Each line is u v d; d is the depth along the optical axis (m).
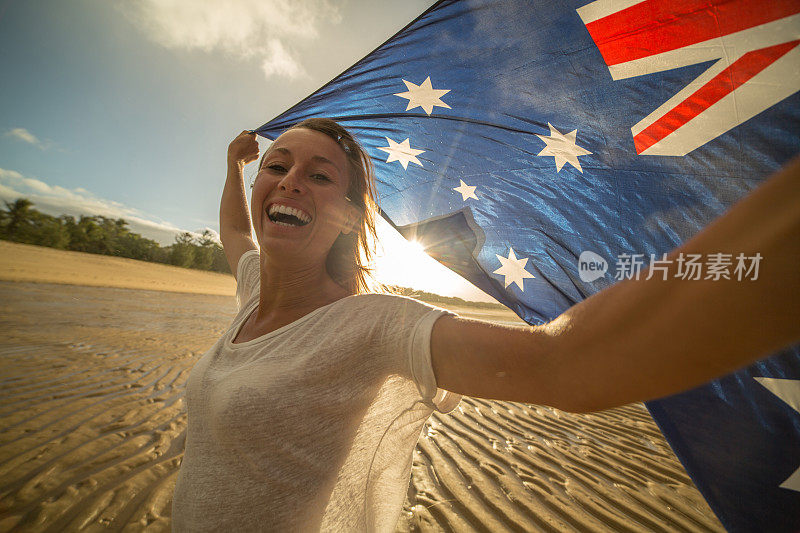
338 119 1.76
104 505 2.30
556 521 2.32
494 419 4.13
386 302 0.81
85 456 2.82
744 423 0.89
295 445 0.76
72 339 6.57
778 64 0.83
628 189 1.06
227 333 1.11
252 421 0.75
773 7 0.83
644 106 1.02
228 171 1.87
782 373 0.86
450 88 1.45
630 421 4.45
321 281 1.07
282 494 0.76
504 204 1.36
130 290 17.91
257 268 1.45
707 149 0.92
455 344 0.63
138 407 3.85
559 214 1.22
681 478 3.00
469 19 1.34
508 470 2.95
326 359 0.77
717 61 0.90
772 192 0.32
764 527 0.85
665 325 0.38
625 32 1.04
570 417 4.43
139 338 7.30
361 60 1.59
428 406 0.87
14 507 2.21
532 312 1.33
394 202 1.66
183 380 4.89
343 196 1.09
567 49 1.16
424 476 2.76
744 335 0.34
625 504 2.56
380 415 0.88
